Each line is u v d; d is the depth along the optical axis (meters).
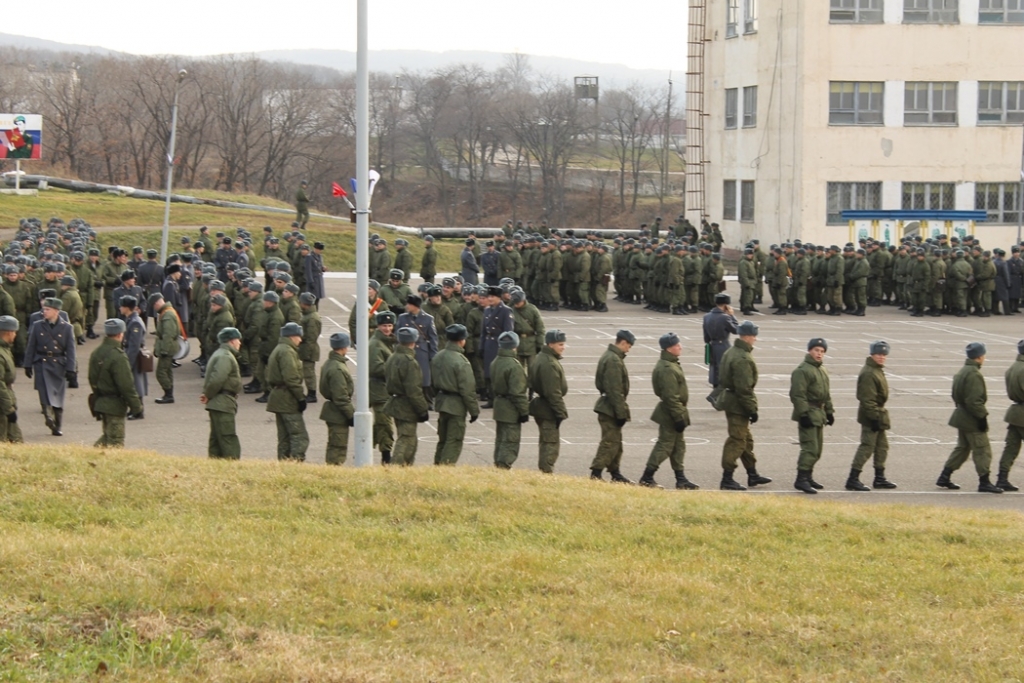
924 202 55.97
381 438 17.83
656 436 21.64
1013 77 55.81
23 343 25.91
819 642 9.77
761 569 11.84
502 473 15.13
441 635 9.23
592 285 40.28
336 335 16.92
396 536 11.83
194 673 8.13
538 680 8.50
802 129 54.75
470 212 107.31
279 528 11.80
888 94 55.22
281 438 17.06
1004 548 13.23
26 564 9.78
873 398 17.98
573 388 26.47
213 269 27.66
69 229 42.81
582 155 120.00
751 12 58.25
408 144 111.88
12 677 7.83
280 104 103.50
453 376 17.05
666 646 9.46
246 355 26.19
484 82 124.50
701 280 40.09
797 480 17.98
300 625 9.16
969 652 9.73
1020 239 50.38
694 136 62.75
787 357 31.36
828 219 55.50
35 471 12.85
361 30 16.78
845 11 54.69
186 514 12.09
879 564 12.30
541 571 10.99
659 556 12.00
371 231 61.38
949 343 34.62
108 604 9.12
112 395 16.88
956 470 18.81
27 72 112.06
